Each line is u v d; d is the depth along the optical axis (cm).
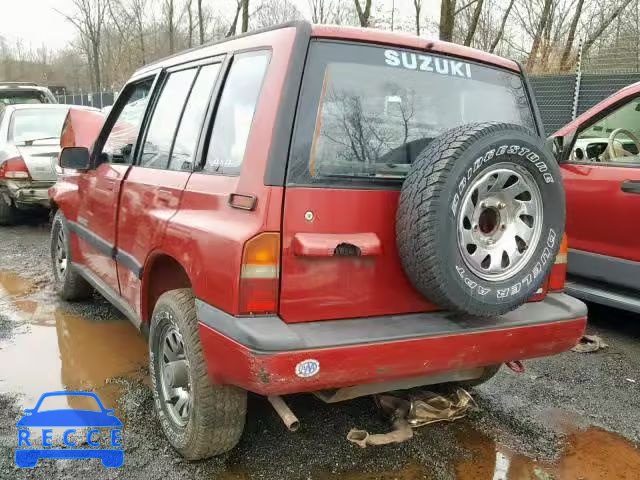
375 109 274
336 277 255
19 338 462
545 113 1123
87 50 3594
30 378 393
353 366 246
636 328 523
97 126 503
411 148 283
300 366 237
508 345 283
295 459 305
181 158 322
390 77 280
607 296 484
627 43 1420
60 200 530
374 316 266
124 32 3030
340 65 267
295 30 261
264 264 242
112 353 437
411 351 257
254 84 273
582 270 503
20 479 283
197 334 280
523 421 354
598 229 487
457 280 250
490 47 1762
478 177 253
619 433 346
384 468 301
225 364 248
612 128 519
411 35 293
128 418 343
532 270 271
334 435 329
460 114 303
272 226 243
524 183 267
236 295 242
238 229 247
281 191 245
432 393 342
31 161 844
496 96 318
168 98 363
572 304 310
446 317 276
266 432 329
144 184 349
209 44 336
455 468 304
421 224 245
